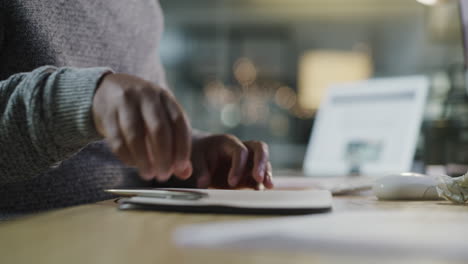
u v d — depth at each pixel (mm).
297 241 311
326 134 1801
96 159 888
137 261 263
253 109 7711
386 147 1638
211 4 7355
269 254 276
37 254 288
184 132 452
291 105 7605
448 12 2330
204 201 505
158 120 439
